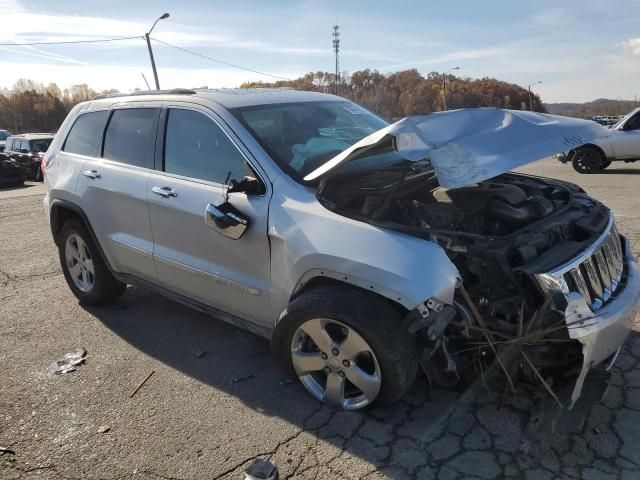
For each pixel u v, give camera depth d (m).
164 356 3.90
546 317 2.62
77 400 3.38
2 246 7.46
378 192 3.19
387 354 2.75
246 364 3.74
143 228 4.00
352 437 2.88
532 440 2.71
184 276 3.78
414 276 2.62
